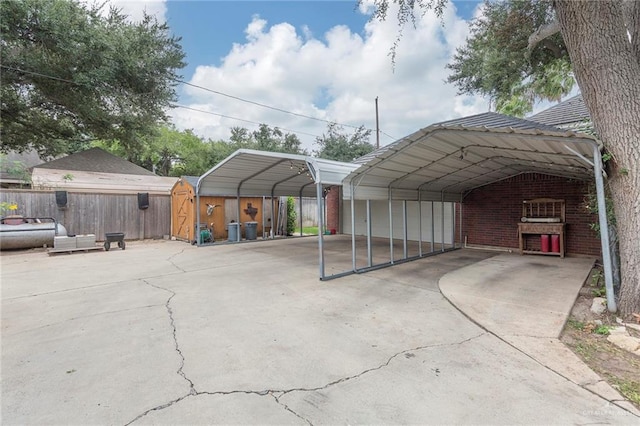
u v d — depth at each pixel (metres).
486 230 9.66
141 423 2.03
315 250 9.80
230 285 5.58
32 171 14.28
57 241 8.94
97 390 2.40
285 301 4.66
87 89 10.80
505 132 4.11
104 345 3.19
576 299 4.54
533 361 2.82
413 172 6.84
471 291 5.00
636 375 2.56
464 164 6.83
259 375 2.62
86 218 11.02
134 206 12.13
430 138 4.98
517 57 9.45
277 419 2.07
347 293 5.07
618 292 4.18
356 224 14.23
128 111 12.46
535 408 2.16
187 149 29.17
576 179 7.63
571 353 2.95
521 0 7.58
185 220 11.97
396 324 3.75
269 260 8.07
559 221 8.10
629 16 4.04
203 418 2.08
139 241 12.07
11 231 9.05
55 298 4.81
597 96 3.68
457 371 2.67
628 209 3.61
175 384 2.48
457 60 12.37
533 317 3.84
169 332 3.52
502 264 7.22
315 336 3.41
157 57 11.97
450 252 9.16
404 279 5.99
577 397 2.28
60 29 9.63
